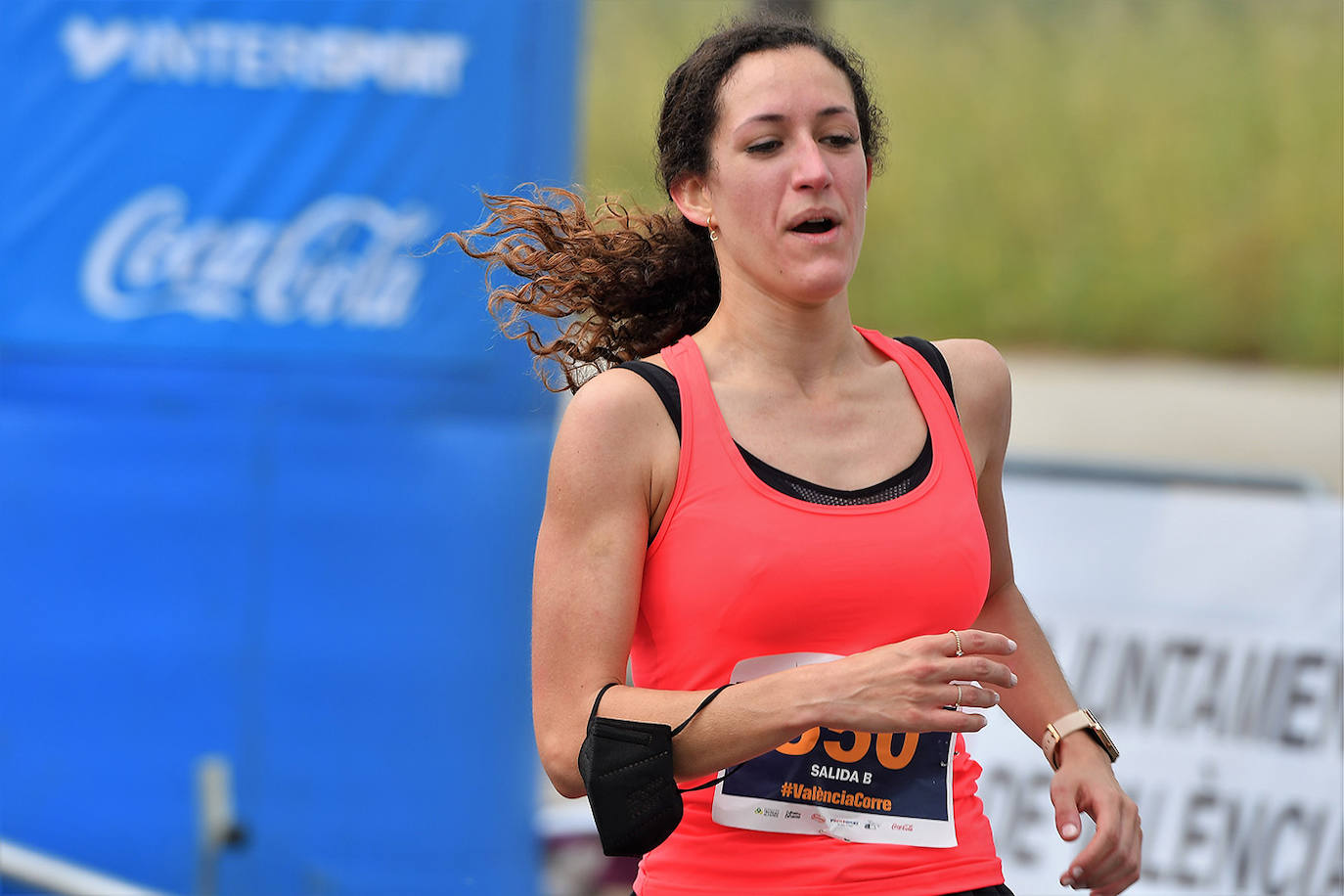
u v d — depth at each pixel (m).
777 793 7.21
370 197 18.62
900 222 58.16
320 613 18.42
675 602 7.19
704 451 7.22
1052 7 63.56
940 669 6.50
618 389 7.32
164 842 17.98
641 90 57.78
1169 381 51.53
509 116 18.84
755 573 7.02
